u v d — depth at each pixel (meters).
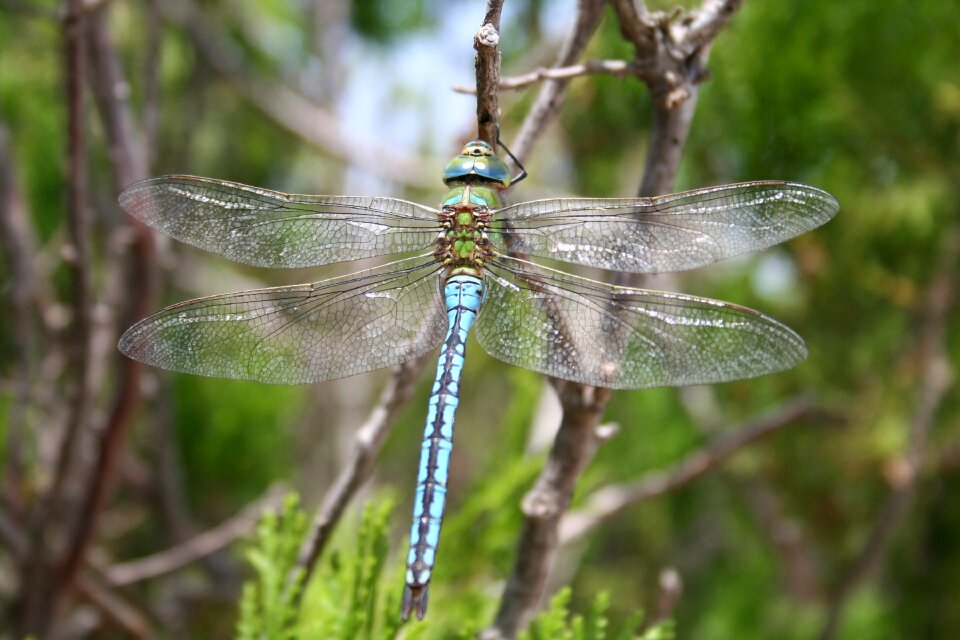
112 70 0.56
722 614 0.66
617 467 0.65
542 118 0.50
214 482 0.67
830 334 0.63
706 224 0.51
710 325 0.50
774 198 0.50
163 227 0.51
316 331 0.51
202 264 0.80
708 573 0.75
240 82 0.77
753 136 0.60
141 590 0.68
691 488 0.68
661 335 0.50
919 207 0.61
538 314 0.51
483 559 0.54
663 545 0.76
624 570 0.78
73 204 0.55
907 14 0.60
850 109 0.60
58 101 0.65
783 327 0.50
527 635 0.48
